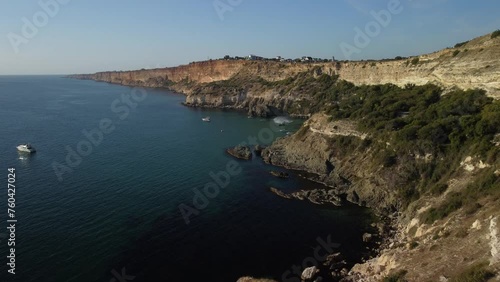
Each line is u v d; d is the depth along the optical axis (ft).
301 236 181.57
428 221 164.04
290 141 330.95
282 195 232.53
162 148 345.31
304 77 625.00
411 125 241.14
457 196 166.30
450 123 219.41
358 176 246.68
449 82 296.51
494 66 257.14
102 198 217.36
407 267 128.77
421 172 211.41
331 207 216.54
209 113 601.62
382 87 401.08
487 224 123.65
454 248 124.77
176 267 153.17
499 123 191.21
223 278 147.54
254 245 172.35
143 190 232.94
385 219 200.75
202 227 188.24
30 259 152.05
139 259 157.07
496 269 96.58
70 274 143.95
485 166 173.99
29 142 358.02
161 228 184.34
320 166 278.67
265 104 597.11
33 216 190.39
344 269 151.94
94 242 167.73
